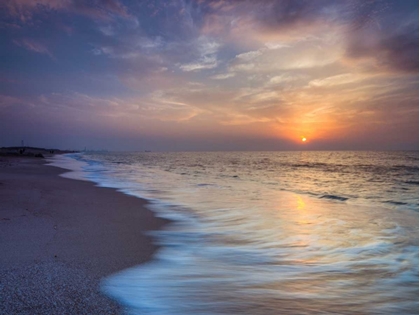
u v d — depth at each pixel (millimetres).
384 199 14781
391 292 4637
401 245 7051
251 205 12258
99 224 8172
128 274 4945
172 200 13102
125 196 13648
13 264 4984
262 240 7336
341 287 4781
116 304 3934
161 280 4816
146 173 29391
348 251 6582
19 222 7766
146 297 4230
